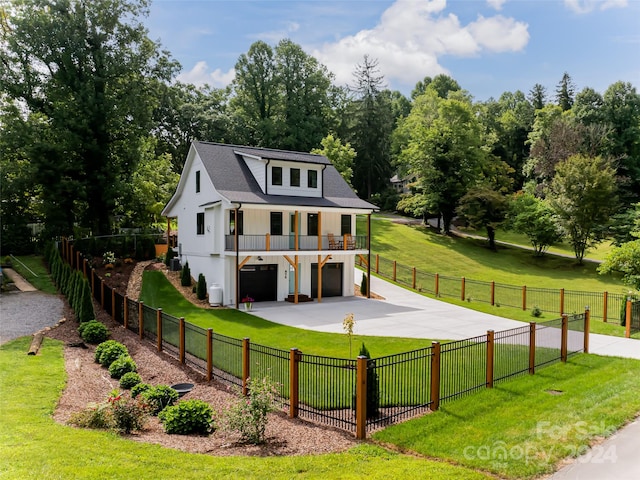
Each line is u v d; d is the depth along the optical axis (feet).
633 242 68.49
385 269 116.67
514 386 33.47
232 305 80.84
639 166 179.22
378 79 203.82
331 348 48.96
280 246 87.86
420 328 61.62
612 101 191.01
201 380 38.11
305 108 190.80
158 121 176.86
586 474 20.47
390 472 20.04
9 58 102.68
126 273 92.22
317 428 26.48
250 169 91.76
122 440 23.99
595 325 61.11
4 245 100.78
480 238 167.32
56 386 33.86
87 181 103.60
